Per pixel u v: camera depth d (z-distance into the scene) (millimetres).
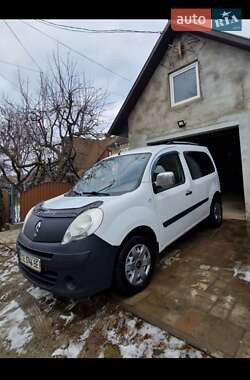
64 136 10727
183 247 4145
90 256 2258
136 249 2756
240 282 2867
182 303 2543
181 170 3941
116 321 2389
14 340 2277
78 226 2355
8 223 7688
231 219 5824
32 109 10516
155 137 7516
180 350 1953
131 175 3230
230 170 10398
